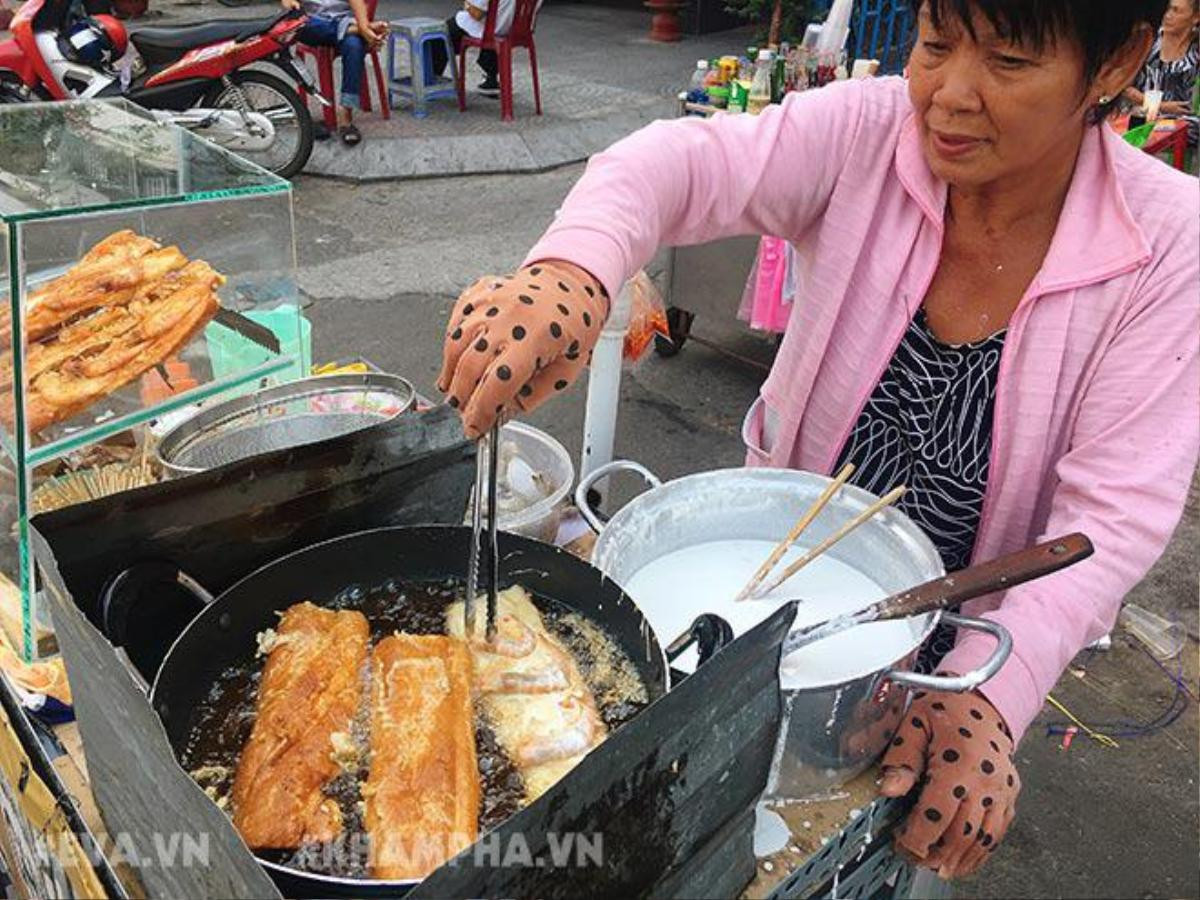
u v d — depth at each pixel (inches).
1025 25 38.0
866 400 54.3
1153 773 105.4
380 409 60.6
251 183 66.8
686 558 52.5
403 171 257.0
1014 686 43.8
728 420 163.0
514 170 264.8
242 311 69.1
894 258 50.9
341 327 182.9
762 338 188.1
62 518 39.7
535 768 40.3
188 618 45.8
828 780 44.1
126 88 237.1
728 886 40.9
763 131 50.9
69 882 43.3
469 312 38.4
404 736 39.7
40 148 65.1
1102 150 46.9
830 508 52.2
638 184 46.9
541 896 31.5
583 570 46.2
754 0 304.7
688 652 44.1
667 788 34.4
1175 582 132.0
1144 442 45.9
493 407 36.3
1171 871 95.7
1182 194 46.2
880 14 222.8
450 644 44.1
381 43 267.3
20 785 48.0
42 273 58.9
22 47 234.5
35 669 48.9
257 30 239.5
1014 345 48.5
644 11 466.6
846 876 46.6
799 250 56.2
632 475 147.6
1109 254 46.0
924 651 58.2
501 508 56.1
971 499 53.3
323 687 41.7
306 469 45.5
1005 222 47.9
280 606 45.7
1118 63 41.4
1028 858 96.3
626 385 171.5
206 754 40.2
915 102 43.7
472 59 363.6
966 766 42.1
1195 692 115.4
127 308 60.7
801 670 44.8
